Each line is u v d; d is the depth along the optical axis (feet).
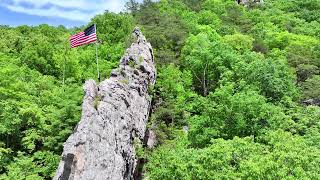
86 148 100.32
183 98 234.38
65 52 251.39
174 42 306.55
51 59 253.85
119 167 116.88
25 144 162.50
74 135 104.06
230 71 245.65
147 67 189.37
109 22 308.81
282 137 140.56
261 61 239.50
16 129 169.27
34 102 187.42
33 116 169.89
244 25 394.73
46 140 163.63
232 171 121.29
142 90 170.91
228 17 409.90
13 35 293.84
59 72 248.52
